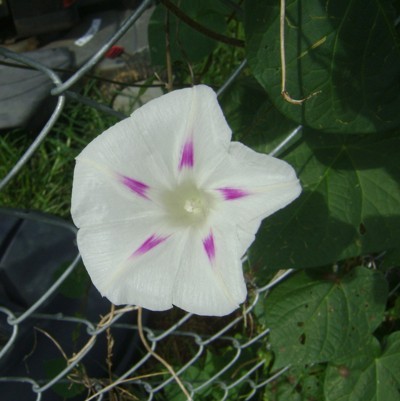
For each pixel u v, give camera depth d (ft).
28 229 0.85
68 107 1.19
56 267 0.82
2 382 0.74
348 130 0.54
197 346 0.91
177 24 0.62
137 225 0.48
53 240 0.84
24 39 1.39
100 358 0.83
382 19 0.52
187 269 0.48
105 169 0.46
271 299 0.69
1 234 0.83
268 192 0.45
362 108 0.53
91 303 0.83
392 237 0.60
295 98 0.52
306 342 0.68
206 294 0.47
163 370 0.86
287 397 0.82
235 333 0.92
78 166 0.46
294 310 0.69
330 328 0.68
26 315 0.59
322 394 0.80
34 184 1.06
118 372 0.86
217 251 0.47
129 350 0.89
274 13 0.50
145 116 0.46
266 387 0.83
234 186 0.46
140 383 0.78
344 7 0.51
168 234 0.49
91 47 1.34
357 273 0.69
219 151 0.46
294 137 0.61
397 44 0.52
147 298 0.48
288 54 0.51
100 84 1.24
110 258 0.48
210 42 0.69
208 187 0.48
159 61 0.69
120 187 0.47
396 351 0.73
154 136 0.46
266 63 0.51
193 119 0.46
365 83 0.53
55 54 1.27
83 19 1.40
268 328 0.70
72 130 1.14
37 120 1.18
